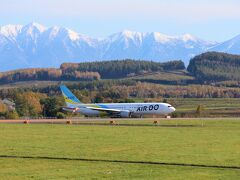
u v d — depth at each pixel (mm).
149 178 115812
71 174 121062
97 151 162375
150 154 154500
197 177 117062
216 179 114875
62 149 167500
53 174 121062
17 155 153000
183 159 143750
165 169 127938
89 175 119750
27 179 114812
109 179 114812
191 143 185375
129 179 114625
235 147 172000
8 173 122438
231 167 131250
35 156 150875
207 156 149500
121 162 139750
